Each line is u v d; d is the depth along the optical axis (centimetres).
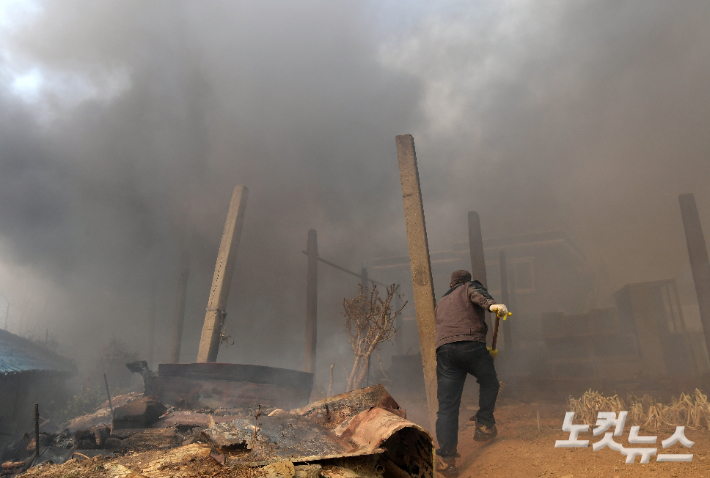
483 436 422
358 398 301
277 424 255
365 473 230
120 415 548
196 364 716
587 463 313
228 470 206
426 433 244
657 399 787
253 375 717
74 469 242
